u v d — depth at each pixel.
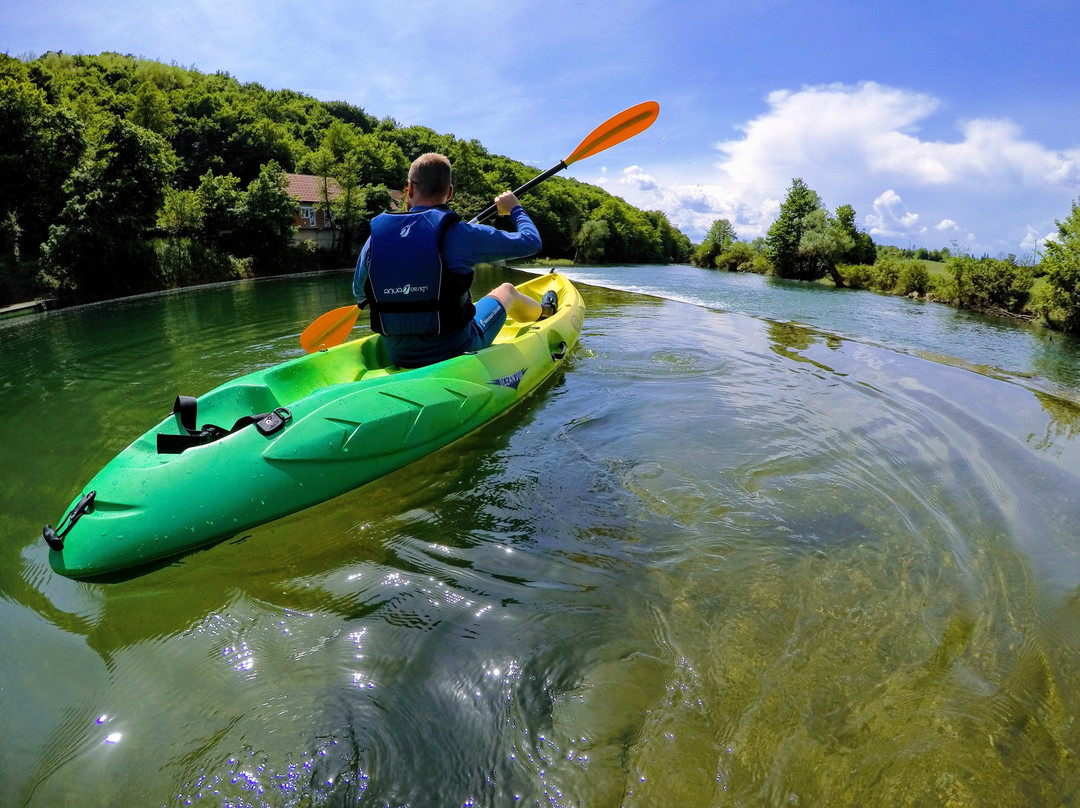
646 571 1.90
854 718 1.33
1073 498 2.44
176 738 1.27
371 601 1.74
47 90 18.42
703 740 1.27
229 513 2.06
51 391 3.90
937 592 1.80
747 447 2.90
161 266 13.83
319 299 9.53
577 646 1.56
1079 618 1.69
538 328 4.20
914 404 3.66
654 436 3.03
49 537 1.89
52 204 13.44
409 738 1.27
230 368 4.39
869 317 7.76
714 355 4.85
